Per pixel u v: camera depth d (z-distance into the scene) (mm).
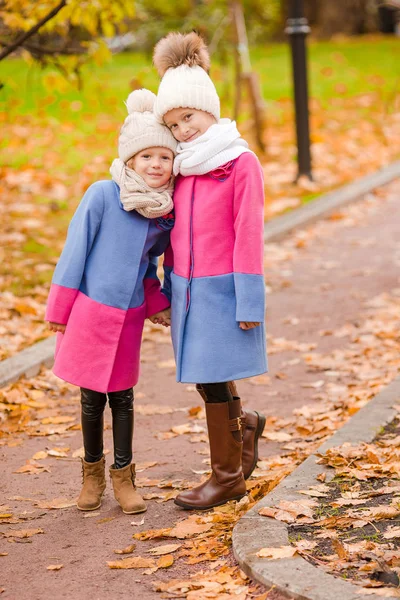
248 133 16281
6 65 21125
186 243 4473
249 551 3869
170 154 4512
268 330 8125
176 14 16000
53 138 15117
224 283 4441
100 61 8430
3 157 13922
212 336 4426
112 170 4578
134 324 4629
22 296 8547
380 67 23141
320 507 4328
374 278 9617
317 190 13359
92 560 4148
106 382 4512
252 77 14945
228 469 4648
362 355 7328
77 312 4535
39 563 4141
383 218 12367
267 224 11633
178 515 4617
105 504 4816
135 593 3803
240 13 14617
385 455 4957
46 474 5273
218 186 4426
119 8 8203
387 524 4117
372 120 18016
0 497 4941
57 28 8617
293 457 5312
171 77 4453
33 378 6875
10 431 5953
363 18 30422
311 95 20078
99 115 16812
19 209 11344
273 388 6742
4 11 8141
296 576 3615
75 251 4512
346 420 5918
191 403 6453
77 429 5996
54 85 8688
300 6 13141
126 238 4523
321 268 10133
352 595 3432
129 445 4715
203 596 3641
